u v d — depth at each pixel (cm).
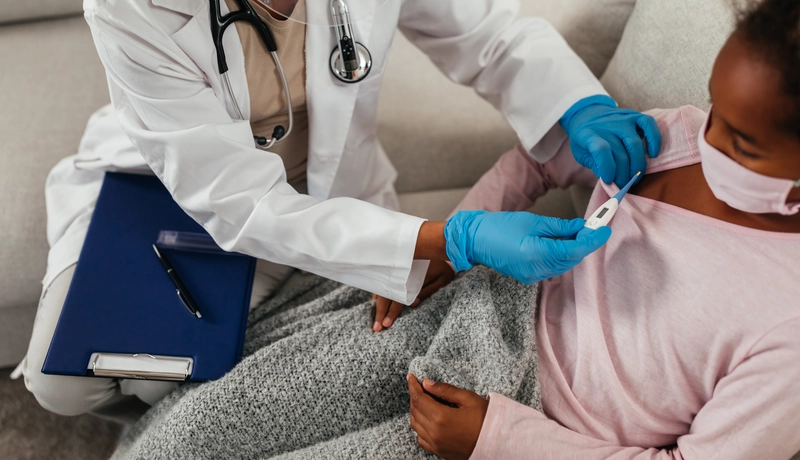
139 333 86
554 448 68
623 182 78
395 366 80
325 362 80
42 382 92
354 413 80
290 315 95
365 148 107
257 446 81
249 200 80
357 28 86
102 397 99
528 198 102
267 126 95
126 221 95
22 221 115
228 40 78
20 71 132
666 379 69
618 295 74
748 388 62
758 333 62
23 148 122
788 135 51
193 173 80
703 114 75
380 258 80
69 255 96
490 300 79
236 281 92
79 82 131
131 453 82
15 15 137
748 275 64
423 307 85
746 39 51
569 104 92
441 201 121
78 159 105
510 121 100
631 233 74
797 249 62
